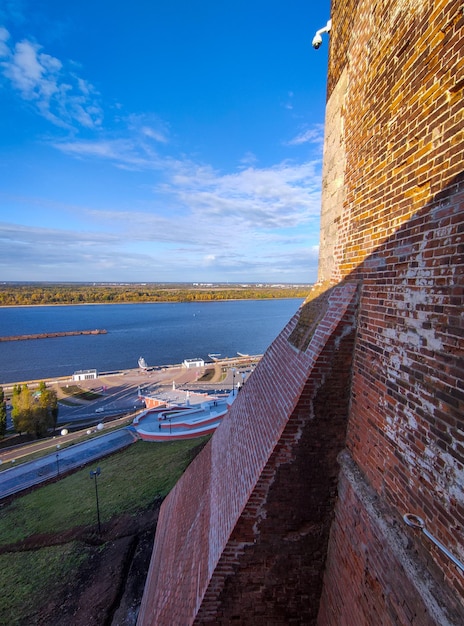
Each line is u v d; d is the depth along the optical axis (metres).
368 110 3.28
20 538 14.20
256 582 3.79
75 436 32.59
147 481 17.66
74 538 13.10
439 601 2.02
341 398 3.60
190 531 5.43
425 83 2.30
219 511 4.48
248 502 3.72
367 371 3.18
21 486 20.72
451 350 2.01
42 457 24.70
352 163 3.70
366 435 3.15
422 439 2.30
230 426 5.84
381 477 2.85
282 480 3.70
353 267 3.63
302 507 3.73
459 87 1.95
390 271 2.81
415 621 2.21
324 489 3.71
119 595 9.41
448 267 2.04
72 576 10.67
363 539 2.99
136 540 12.22
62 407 47.66
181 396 45.16
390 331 2.78
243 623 3.80
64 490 19.05
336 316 3.62
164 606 4.93
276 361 5.00
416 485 2.36
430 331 2.23
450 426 2.01
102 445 26.44
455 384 1.97
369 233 3.24
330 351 3.54
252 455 4.23
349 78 3.84
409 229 2.51
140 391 52.66
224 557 3.75
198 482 6.39
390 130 2.82
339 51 4.24
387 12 2.87
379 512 2.76
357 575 3.06
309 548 3.78
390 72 2.82
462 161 1.92
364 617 2.88
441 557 2.09
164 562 6.14
